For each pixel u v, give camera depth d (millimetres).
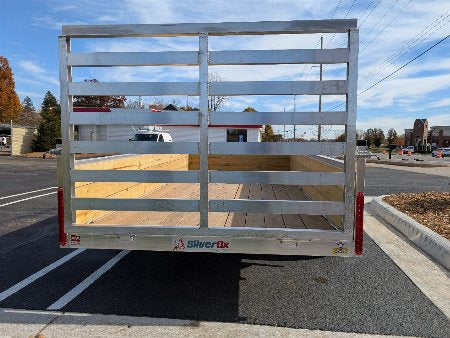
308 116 2801
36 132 32625
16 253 4840
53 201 9039
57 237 5637
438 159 39094
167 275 4062
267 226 3479
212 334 2832
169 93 2902
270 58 2807
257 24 2789
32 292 3592
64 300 3412
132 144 2973
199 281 3895
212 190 6160
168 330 2883
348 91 2752
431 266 4363
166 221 3703
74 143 3010
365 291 3658
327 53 2754
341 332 2887
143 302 3377
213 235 2982
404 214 6332
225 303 3369
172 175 2982
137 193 5070
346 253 2895
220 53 2840
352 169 2828
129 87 2930
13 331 2852
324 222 3670
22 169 18719
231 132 18016
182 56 2877
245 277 4012
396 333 2889
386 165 26047
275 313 3188
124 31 2906
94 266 4355
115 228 3051
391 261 4531
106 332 2844
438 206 7004
